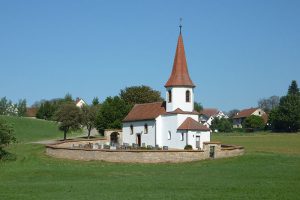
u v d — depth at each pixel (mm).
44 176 51125
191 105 87750
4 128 68312
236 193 36031
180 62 88625
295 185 39812
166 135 87750
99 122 113188
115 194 36375
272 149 89375
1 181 48062
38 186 42094
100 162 64438
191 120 84562
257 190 37219
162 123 88750
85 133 146500
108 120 112688
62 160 66625
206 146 65938
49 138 128250
